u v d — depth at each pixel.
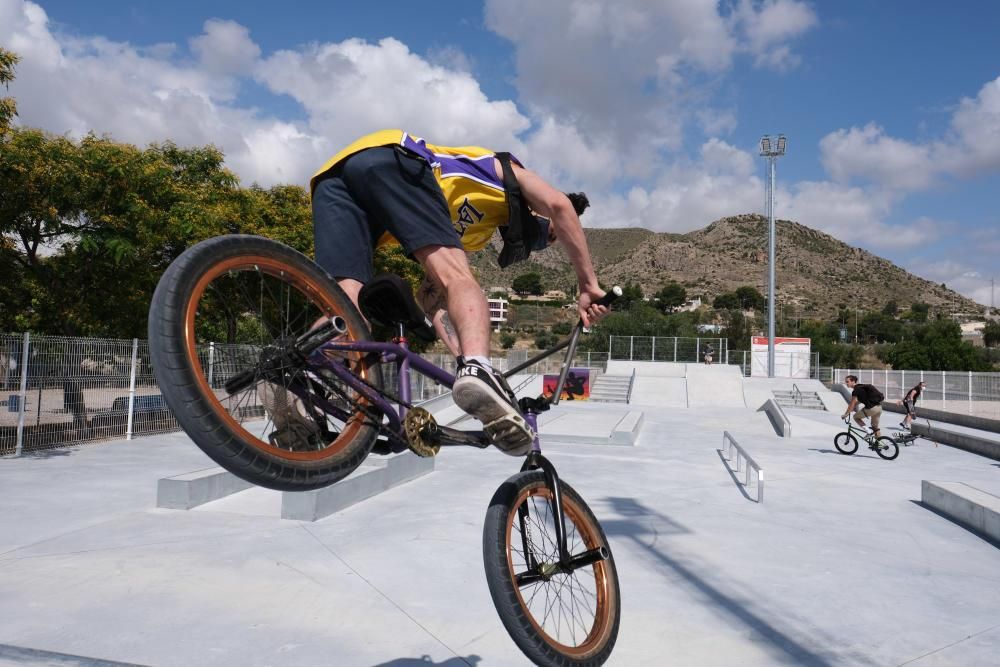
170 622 4.77
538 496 2.42
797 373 40.12
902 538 7.97
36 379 12.59
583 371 34.47
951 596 5.90
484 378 1.98
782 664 4.43
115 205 13.85
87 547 6.49
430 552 6.59
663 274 182.38
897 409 30.11
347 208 2.21
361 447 2.00
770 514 9.07
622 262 194.88
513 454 2.23
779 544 7.50
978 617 5.39
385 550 6.61
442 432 1.98
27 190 12.26
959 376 27.47
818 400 33.06
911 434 16.72
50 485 9.61
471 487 10.18
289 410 1.96
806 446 17.52
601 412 25.66
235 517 7.81
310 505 7.77
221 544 6.66
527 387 31.75
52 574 5.66
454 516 8.16
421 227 2.07
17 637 4.45
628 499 9.78
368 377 2.08
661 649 4.60
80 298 14.38
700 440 18.23
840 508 9.65
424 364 2.18
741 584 6.04
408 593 5.46
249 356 2.00
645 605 5.42
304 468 1.79
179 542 6.70
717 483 11.39
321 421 2.08
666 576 6.20
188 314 1.65
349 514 8.17
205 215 15.47
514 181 2.32
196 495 8.27
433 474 11.34
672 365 40.06
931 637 4.95
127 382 14.62
